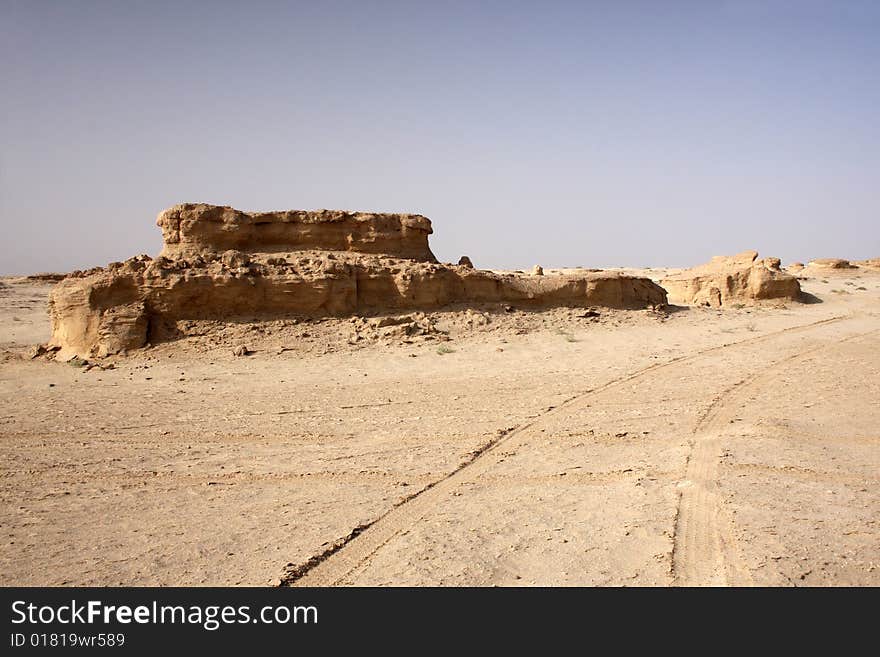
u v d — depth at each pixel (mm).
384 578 7703
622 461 11773
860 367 21188
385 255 28578
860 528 8414
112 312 23328
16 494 10781
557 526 8977
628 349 24500
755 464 11016
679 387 18281
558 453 12477
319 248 28109
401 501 10102
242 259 25656
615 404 16406
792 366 21406
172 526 9398
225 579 7816
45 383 19797
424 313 26938
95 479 11484
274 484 11117
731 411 15383
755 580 7238
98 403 17297
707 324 30688
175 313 24203
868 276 58875
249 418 15672
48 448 13383
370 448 13055
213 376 20359
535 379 19703
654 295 33594
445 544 8477
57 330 24016
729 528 8586
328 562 8180
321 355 22844
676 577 7465
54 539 9031
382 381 19672
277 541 8773
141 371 21016
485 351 23797
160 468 12031
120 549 8688
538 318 28562
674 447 12406
